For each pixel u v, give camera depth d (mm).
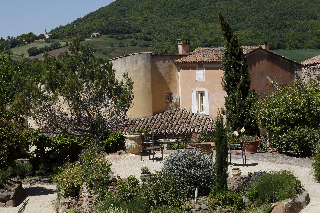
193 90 25734
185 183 11875
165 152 18594
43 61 22266
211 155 15516
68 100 21141
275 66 25750
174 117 25531
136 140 18266
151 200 11133
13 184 15859
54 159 22469
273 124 17906
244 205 11078
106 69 21484
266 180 11570
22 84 20953
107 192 11891
